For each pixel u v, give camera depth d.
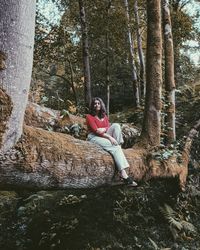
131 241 7.54
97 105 6.16
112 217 7.91
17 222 7.52
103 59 15.41
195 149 10.02
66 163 4.83
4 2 3.69
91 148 5.60
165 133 8.66
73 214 7.79
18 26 3.75
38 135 4.55
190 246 7.75
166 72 9.12
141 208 8.31
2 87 3.74
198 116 11.23
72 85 15.34
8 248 7.09
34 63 14.36
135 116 11.91
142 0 14.84
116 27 13.85
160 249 7.32
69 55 14.96
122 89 15.86
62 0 14.03
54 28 14.02
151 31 7.75
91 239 7.32
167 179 7.89
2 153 3.90
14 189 4.48
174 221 7.79
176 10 16.14
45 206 7.85
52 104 13.52
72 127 8.09
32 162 4.23
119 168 5.89
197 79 16.27
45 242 7.22
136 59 16.78
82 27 12.20
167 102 8.80
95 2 13.73
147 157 7.06
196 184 9.48
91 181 5.48
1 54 3.71
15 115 3.87
